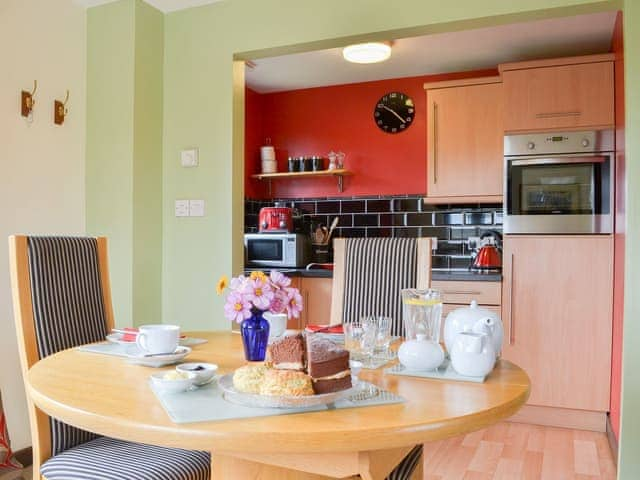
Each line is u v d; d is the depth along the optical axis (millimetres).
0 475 2199
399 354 1255
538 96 3197
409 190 4027
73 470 1322
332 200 4254
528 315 3156
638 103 2141
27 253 1559
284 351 1042
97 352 1446
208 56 2912
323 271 3631
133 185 2791
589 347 3043
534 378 3141
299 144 4344
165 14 3020
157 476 1293
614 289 2980
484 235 3787
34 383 1138
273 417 909
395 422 881
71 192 2814
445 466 2512
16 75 2516
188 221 2957
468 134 3512
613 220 3037
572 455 2660
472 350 1173
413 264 1942
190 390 1072
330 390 986
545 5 2283
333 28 2633
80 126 2877
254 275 1311
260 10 2787
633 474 2174
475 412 938
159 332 1316
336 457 902
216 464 1135
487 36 3197
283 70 3873
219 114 2885
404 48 3404
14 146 2502
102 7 2877
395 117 4062
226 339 1688
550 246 3125
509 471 2459
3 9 2455
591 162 3092
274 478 1089
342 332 1652
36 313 1555
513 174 3256
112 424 906
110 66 2852
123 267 2801
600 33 3152
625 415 2180
